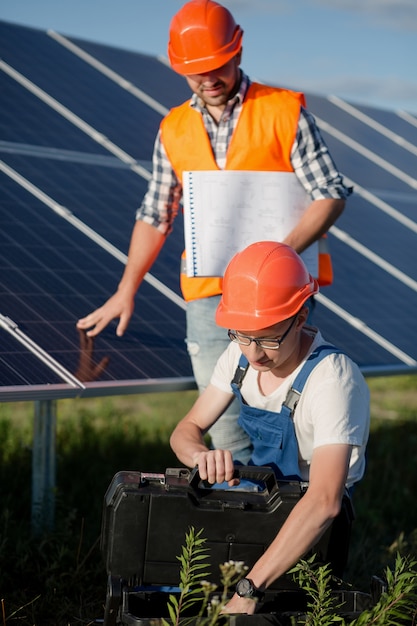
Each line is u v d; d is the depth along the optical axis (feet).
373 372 17.76
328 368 10.36
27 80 24.08
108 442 23.94
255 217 14.34
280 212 14.35
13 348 14.03
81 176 20.71
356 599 9.82
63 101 23.94
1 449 22.06
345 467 9.77
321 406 10.12
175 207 15.58
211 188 14.29
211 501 9.86
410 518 18.98
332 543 10.21
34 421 15.84
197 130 14.47
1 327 14.51
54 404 15.84
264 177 14.30
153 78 27.99
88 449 22.98
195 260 14.26
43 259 16.85
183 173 14.39
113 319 16.25
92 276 17.06
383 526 17.98
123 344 15.55
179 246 20.16
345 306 20.39
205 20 13.43
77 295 16.26
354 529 17.38
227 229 14.32
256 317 10.03
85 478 19.89
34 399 13.20
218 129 14.42
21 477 19.54
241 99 14.17
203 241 14.30
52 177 20.01
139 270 15.43
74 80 25.48
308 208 14.32
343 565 10.39
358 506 18.88
